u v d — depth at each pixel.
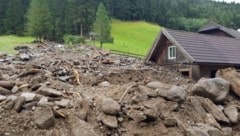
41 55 25.67
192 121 11.73
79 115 9.95
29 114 9.53
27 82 13.25
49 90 11.23
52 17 62.28
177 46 21.48
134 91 12.48
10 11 64.38
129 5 101.12
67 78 15.30
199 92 13.72
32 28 55.53
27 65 17.84
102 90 13.16
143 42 80.25
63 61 21.48
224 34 41.09
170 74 20.94
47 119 9.20
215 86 13.91
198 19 110.94
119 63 24.70
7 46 32.72
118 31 87.75
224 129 12.20
